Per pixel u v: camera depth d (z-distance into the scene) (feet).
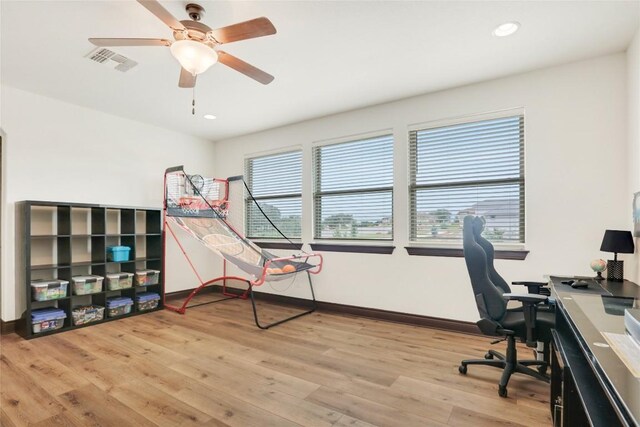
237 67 7.35
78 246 12.60
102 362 8.59
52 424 5.96
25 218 10.36
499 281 8.42
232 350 9.43
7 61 9.14
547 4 6.79
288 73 9.92
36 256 11.50
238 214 17.02
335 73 9.94
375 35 7.93
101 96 11.68
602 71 8.96
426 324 11.48
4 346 9.68
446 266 11.19
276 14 7.10
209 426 5.92
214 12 7.01
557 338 5.83
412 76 10.17
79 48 8.47
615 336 4.07
